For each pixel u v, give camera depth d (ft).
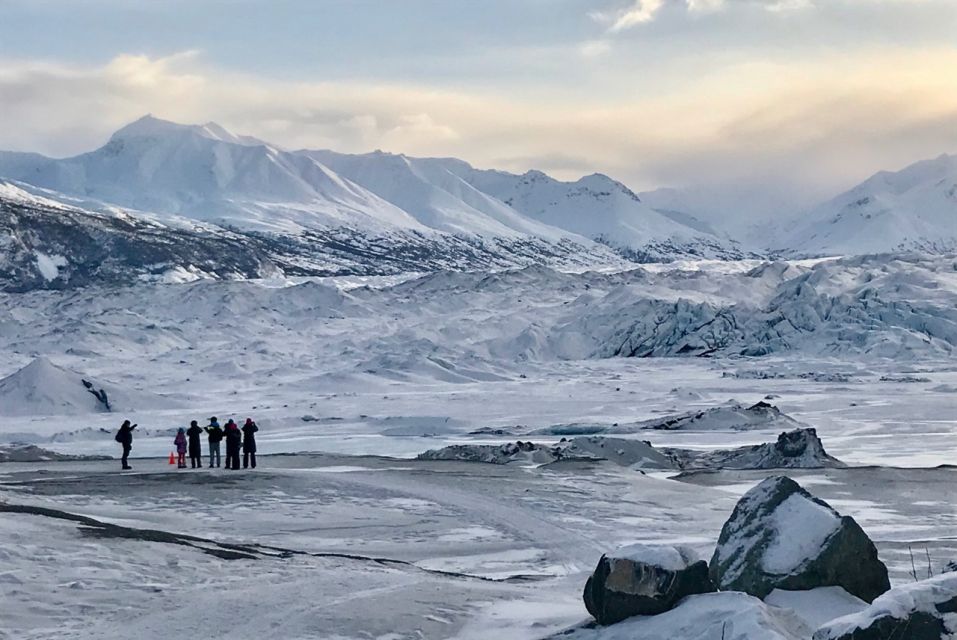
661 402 270.87
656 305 448.24
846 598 47.50
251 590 52.95
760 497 51.16
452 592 54.39
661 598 45.24
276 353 407.03
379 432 214.28
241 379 346.33
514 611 50.88
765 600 47.73
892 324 412.57
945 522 90.27
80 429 216.95
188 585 53.83
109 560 58.03
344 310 520.83
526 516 88.38
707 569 46.65
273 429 222.89
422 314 529.86
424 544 76.69
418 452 175.52
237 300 518.78
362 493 97.86
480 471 114.21
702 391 298.97
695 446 177.17
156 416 246.06
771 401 265.54
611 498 98.58
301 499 94.32
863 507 98.43
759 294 493.77
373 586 55.06
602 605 45.88
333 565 61.87
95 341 423.23
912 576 63.05
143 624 46.44
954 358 377.50
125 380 337.93
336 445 189.57
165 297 528.22
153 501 91.76
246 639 44.62
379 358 358.84
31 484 100.07
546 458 137.28
